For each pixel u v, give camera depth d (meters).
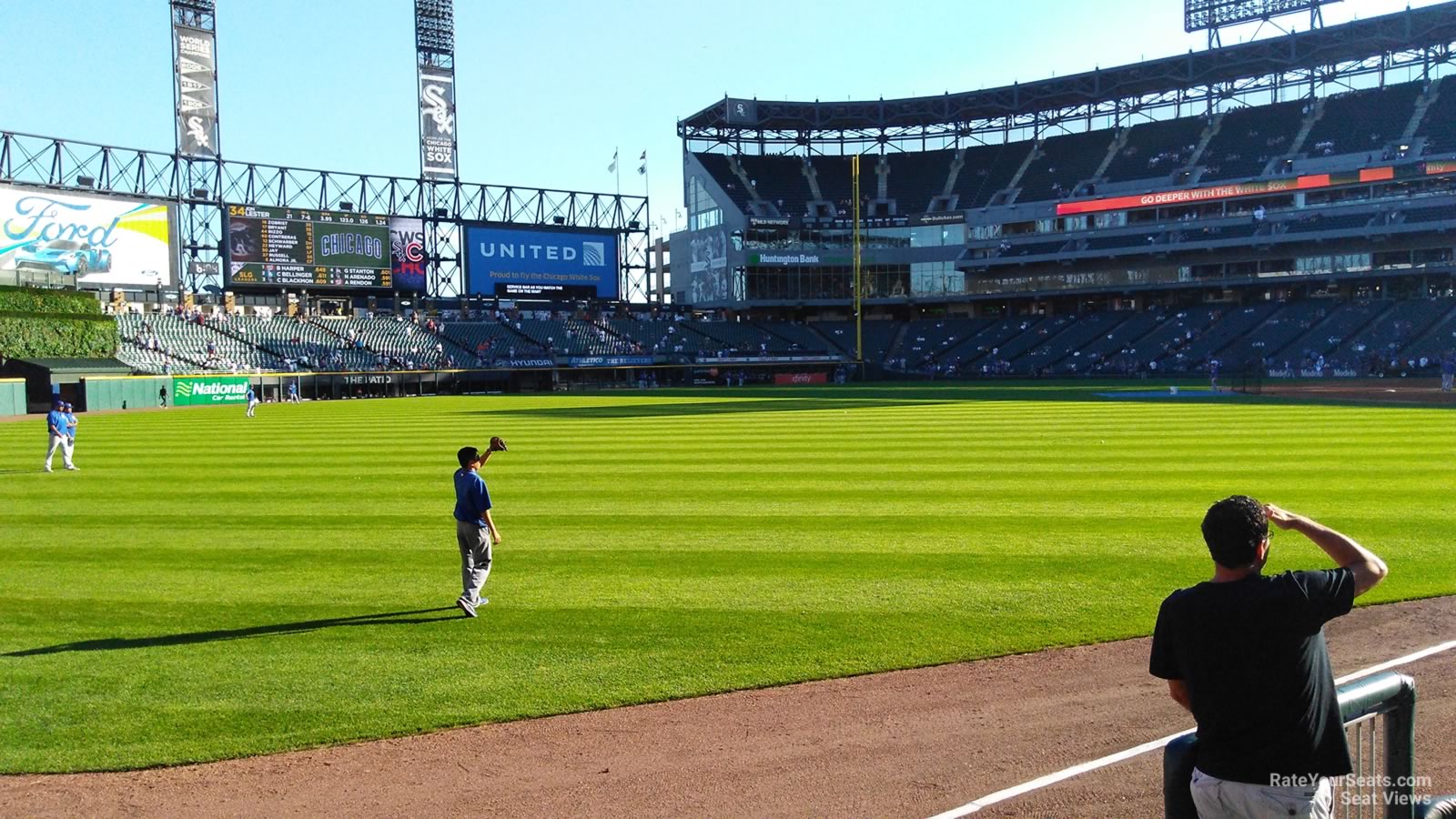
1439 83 80.06
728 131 103.25
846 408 44.97
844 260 96.88
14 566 13.79
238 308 77.94
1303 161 79.88
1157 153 89.88
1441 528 14.56
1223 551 4.21
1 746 7.73
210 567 13.62
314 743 7.73
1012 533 14.76
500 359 82.12
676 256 108.00
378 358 76.12
